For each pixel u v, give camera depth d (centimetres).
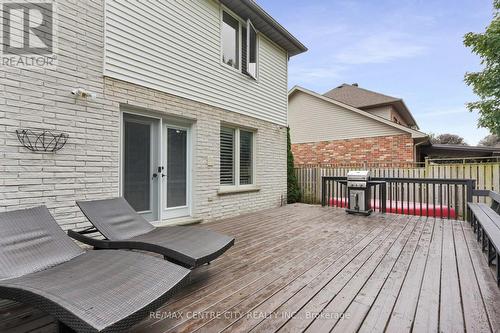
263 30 727
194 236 312
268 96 771
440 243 404
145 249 271
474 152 1330
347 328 192
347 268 304
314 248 378
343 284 264
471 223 530
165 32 496
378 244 398
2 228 229
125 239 302
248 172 724
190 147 557
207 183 577
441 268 304
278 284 264
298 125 1374
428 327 193
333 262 323
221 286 260
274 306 222
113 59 420
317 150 1316
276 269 302
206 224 541
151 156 488
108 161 411
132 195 456
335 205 820
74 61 376
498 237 274
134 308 161
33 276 194
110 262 221
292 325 196
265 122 761
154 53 478
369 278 278
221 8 611
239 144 686
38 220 255
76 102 378
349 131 1233
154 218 490
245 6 623
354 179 646
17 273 203
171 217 518
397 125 1106
